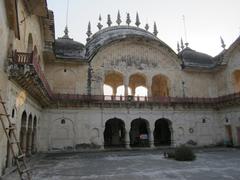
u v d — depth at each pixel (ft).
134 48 110.01
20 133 57.52
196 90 114.83
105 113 99.81
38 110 83.25
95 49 102.73
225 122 108.78
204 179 38.86
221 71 113.39
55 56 93.86
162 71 111.65
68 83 98.48
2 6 39.47
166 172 45.42
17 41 48.06
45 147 89.97
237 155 74.13
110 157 72.28
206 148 101.40
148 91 107.76
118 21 125.90
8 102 43.06
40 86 60.39
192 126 109.50
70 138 93.86
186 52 121.70
